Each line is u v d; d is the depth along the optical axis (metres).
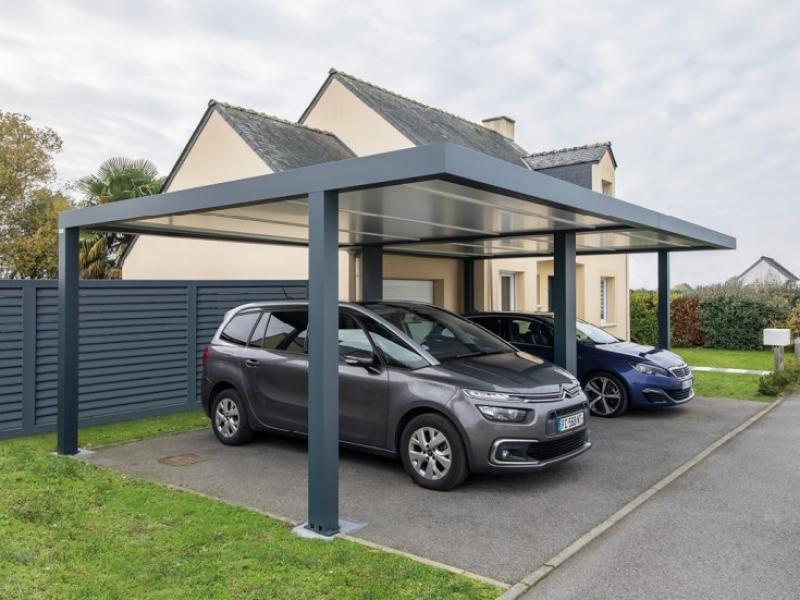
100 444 7.48
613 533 4.61
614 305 20.14
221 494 5.53
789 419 8.94
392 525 4.73
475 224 7.86
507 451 5.43
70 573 3.80
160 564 3.92
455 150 4.18
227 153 13.99
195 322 9.81
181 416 9.31
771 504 5.26
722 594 3.66
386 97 16.12
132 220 6.81
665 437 7.77
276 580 3.71
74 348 7.01
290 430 6.82
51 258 22.44
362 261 10.80
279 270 13.47
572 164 17.28
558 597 3.61
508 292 16.39
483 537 4.50
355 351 6.37
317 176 4.70
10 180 22.12
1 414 7.77
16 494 5.23
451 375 5.75
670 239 9.38
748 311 19.95
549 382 5.92
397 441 5.92
